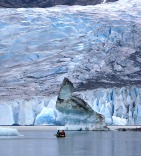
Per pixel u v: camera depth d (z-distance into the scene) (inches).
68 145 6309.1
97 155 4948.3
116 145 6279.5
